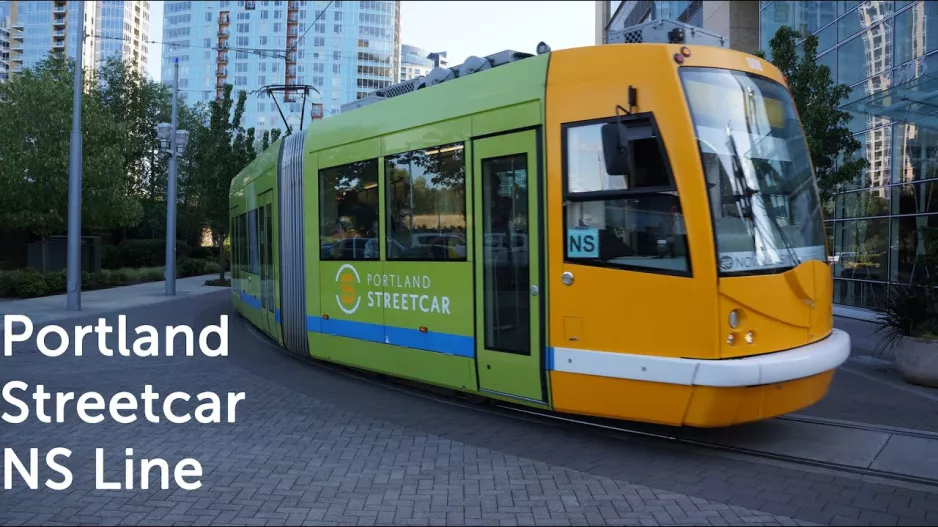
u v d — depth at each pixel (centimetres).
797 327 548
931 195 1423
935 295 857
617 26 4097
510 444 608
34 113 2644
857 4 1708
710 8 2536
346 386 859
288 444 611
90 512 456
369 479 519
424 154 715
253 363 1038
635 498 478
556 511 456
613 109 555
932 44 1431
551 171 585
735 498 478
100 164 2714
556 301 580
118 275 2986
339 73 10938
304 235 930
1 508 464
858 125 1702
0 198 2602
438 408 742
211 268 4334
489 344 640
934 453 575
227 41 11606
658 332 528
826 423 668
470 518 445
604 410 561
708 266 511
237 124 3108
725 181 534
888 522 437
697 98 540
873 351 1095
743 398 513
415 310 727
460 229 670
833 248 1814
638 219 540
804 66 1234
